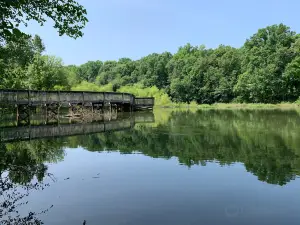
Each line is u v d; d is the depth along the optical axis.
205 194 6.30
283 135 13.96
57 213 5.42
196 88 69.88
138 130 17.09
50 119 24.42
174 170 8.16
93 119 24.80
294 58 54.00
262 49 58.75
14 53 8.78
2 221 5.04
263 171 7.94
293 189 6.53
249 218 5.14
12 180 7.32
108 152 10.78
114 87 69.62
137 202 5.90
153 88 64.81
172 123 21.25
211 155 9.96
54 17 5.95
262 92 55.78
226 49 76.94
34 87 37.91
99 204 5.82
